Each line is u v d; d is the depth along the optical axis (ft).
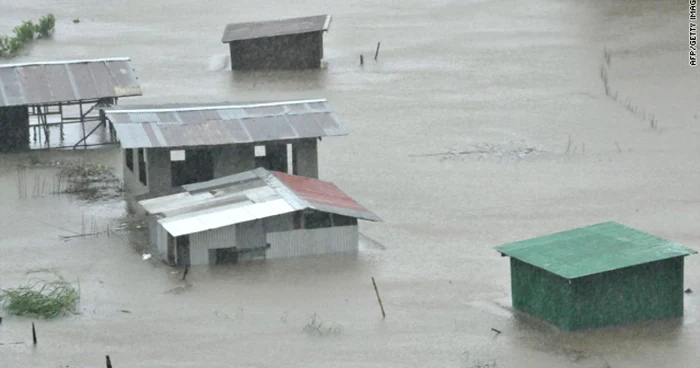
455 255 361.51
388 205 412.16
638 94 543.39
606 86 554.46
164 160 400.88
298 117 422.82
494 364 283.18
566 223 388.16
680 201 406.82
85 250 369.50
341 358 289.94
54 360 290.56
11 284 340.59
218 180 393.91
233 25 620.90
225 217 354.54
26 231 387.75
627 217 391.65
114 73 489.67
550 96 546.26
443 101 543.39
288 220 357.00
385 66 603.26
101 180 440.86
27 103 465.47
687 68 576.61
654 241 316.60
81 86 478.59
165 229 351.05
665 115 512.22
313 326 308.19
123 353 294.25
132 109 423.64
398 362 286.87
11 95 468.75
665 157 458.50
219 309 320.91
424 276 343.87
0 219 399.24
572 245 317.42
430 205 410.72
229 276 344.69
